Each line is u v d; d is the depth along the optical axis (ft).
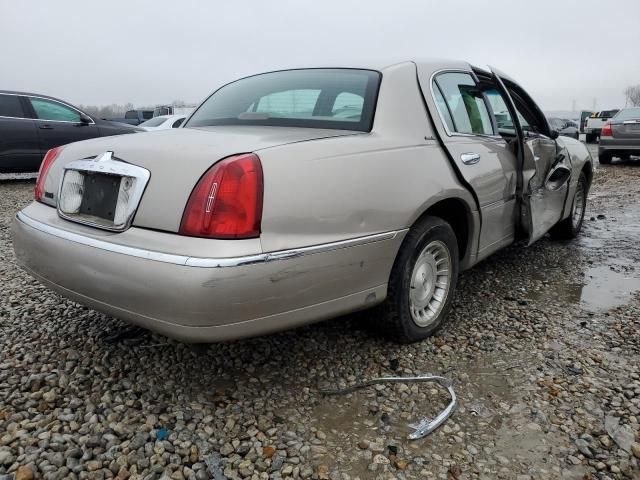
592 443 7.41
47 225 8.47
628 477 6.82
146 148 7.70
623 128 43.09
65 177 8.53
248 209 6.93
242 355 9.61
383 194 8.49
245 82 11.70
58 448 7.00
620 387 8.75
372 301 8.75
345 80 10.07
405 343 10.04
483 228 11.32
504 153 12.09
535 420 7.90
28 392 8.27
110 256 7.25
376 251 8.46
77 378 8.71
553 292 13.24
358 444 7.33
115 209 7.57
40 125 30.81
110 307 7.45
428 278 10.14
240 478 6.66
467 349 10.06
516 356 9.81
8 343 9.84
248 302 6.93
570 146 16.92
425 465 6.96
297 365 9.34
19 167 30.50
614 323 11.32
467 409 8.16
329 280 7.82
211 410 8.00
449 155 10.00
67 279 7.90
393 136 9.21
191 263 6.66
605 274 14.73
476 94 12.12
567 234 18.06
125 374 8.89
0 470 6.61
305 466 6.89
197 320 6.73
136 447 7.10
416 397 8.46
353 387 8.68
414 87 10.13
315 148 7.88
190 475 6.67
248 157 7.12
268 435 7.49
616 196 28.48
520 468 6.94
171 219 7.00
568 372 9.23
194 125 10.73
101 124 33.40
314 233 7.56
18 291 12.45
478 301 12.55
